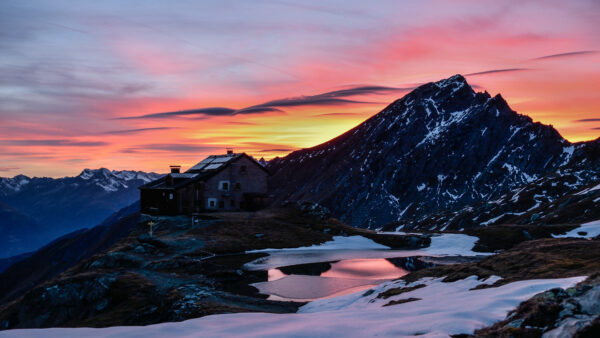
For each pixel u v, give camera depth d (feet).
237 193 310.86
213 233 233.35
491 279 91.50
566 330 41.65
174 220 263.49
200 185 293.23
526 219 449.89
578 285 54.39
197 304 106.32
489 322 53.11
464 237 249.96
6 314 136.36
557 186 609.83
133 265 167.12
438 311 63.57
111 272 152.46
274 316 69.67
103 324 111.14
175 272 159.33
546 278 81.00
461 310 58.39
